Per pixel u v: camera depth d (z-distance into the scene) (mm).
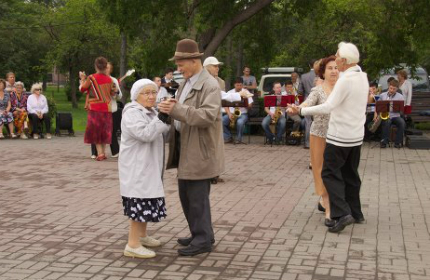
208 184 5688
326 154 6477
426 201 8188
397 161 12211
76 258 5598
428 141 14422
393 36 19578
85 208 7723
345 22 27062
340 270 5242
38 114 16938
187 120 5266
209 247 5707
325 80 6875
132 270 5246
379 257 5621
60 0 64438
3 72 46531
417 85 22672
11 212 7520
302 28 28125
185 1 18812
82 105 52281
